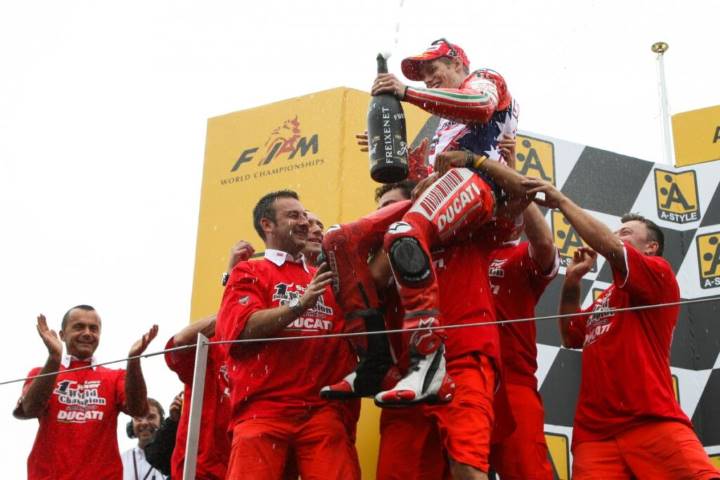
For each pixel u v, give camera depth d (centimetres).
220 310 446
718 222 640
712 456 564
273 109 648
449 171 422
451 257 428
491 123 436
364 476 526
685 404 578
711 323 593
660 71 761
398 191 492
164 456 489
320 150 620
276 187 626
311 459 417
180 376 454
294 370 427
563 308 495
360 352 411
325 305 445
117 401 477
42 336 474
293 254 466
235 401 426
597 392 448
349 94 627
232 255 505
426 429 426
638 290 440
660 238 505
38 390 457
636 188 653
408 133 618
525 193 427
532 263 487
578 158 649
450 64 460
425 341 390
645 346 441
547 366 566
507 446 455
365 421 534
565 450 545
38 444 459
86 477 462
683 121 688
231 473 413
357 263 422
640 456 430
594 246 435
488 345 412
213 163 655
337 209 599
